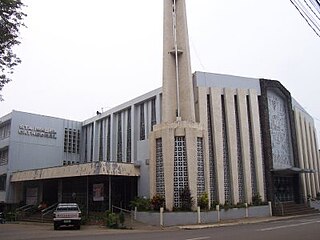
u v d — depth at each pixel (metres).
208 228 20.47
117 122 37.38
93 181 28.98
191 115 26.25
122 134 35.94
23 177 34.25
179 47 27.66
